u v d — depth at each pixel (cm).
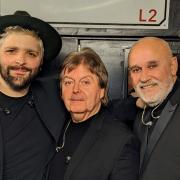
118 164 114
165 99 126
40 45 140
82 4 179
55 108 143
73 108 126
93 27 180
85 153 119
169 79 125
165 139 116
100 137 121
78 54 127
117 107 150
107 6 178
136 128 136
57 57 181
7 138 134
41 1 179
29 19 137
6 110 137
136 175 115
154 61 123
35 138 138
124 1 177
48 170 129
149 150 121
